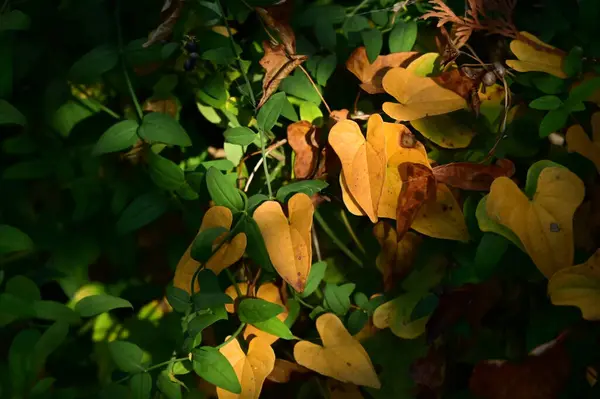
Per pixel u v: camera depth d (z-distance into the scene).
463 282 1.08
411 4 1.12
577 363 1.08
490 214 1.04
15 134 1.11
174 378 1.07
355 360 1.07
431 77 1.09
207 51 1.09
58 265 1.11
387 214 1.07
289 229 1.05
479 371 1.08
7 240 1.06
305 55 1.10
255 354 1.07
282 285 1.10
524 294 1.08
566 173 1.05
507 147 1.09
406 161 1.08
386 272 1.11
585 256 1.07
